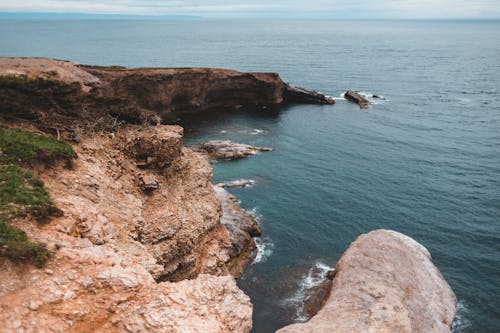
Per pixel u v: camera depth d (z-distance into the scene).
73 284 17.72
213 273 35.72
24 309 16.03
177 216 32.88
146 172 33.56
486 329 34.28
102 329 17.14
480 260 43.69
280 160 70.44
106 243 22.84
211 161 68.56
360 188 59.72
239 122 94.88
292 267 41.97
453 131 87.69
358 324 28.95
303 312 35.62
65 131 31.69
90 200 26.00
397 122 94.62
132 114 36.72
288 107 110.88
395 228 49.38
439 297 34.78
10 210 20.08
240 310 21.41
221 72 107.12
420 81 153.00
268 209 53.53
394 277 34.59
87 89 58.31
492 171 65.81
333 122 94.75
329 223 50.44
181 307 19.19
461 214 52.56
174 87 94.38
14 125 29.94
